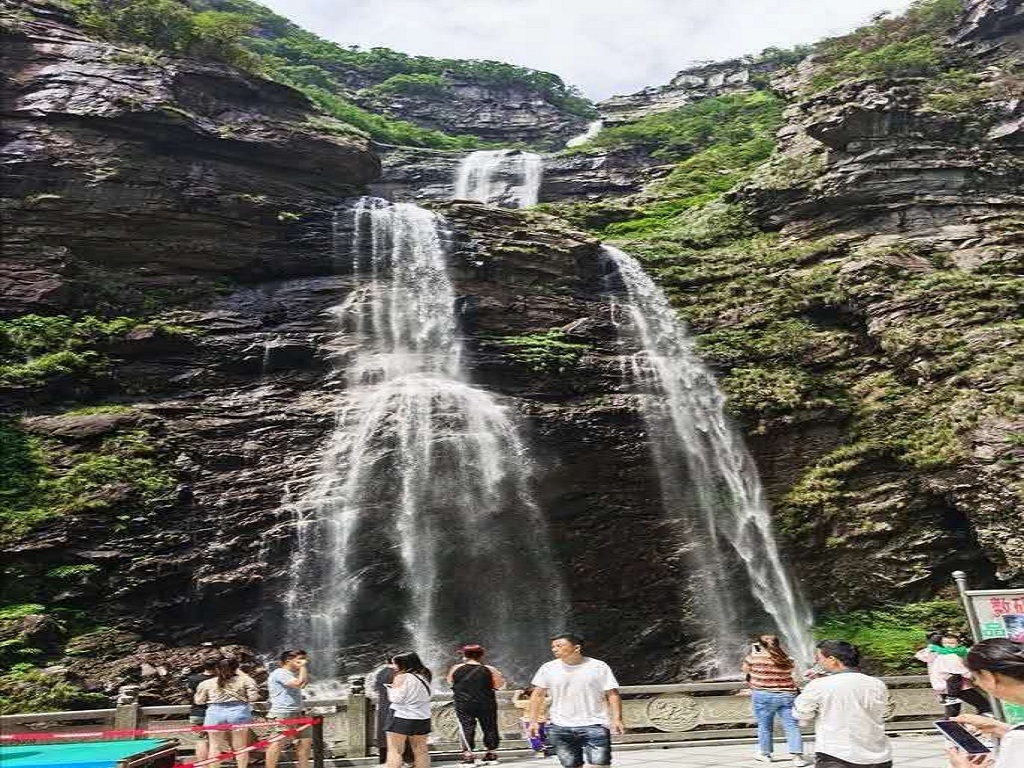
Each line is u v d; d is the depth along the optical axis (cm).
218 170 3100
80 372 2533
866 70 4225
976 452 2570
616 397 2927
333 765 1365
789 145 3934
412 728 1037
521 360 2919
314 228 3142
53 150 2836
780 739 1485
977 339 2795
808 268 3384
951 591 2655
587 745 816
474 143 6322
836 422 2944
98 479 2252
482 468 2664
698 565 2781
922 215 3334
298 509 2427
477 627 2512
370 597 2433
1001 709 876
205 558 2261
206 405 2577
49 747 963
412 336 2998
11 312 2578
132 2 3516
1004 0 4156
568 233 3362
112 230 2833
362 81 7550
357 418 2641
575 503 2742
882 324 3027
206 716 1188
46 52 3028
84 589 2080
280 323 2875
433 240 3138
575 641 851
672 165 5588
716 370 3111
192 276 2920
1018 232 3172
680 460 2903
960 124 3459
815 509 2802
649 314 3259
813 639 2666
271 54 7181
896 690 1573
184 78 3209
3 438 2291
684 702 1496
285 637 2294
